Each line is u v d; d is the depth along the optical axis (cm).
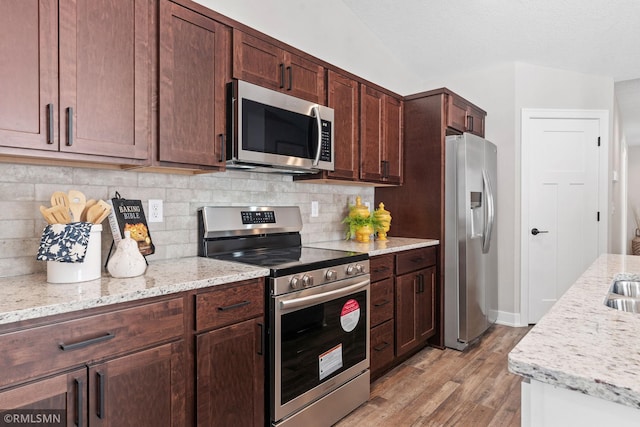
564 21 295
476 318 315
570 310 101
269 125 205
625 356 69
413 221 325
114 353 125
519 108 363
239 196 238
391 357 260
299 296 182
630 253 732
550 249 368
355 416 212
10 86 125
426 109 316
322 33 295
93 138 145
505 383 248
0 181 150
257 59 205
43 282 142
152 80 164
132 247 156
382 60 354
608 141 363
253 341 168
